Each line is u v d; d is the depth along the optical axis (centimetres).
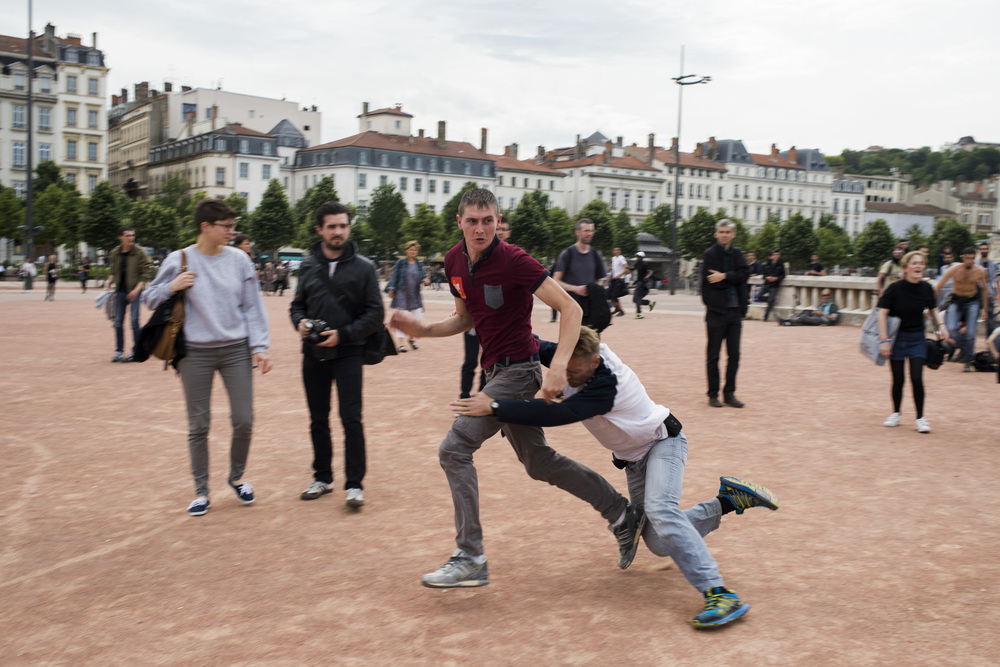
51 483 558
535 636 330
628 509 392
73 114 8675
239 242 1155
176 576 397
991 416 802
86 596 373
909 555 419
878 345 739
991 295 1487
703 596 361
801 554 422
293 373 1104
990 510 496
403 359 1271
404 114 10869
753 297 2359
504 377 392
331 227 508
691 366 1182
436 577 363
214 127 9888
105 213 5875
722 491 394
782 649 316
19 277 5209
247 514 495
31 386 966
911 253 728
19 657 315
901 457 630
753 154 13412
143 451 648
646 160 12262
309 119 11375
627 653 314
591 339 366
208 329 493
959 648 316
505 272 378
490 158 10656
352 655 315
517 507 504
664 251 4556
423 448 668
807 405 861
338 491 546
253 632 336
